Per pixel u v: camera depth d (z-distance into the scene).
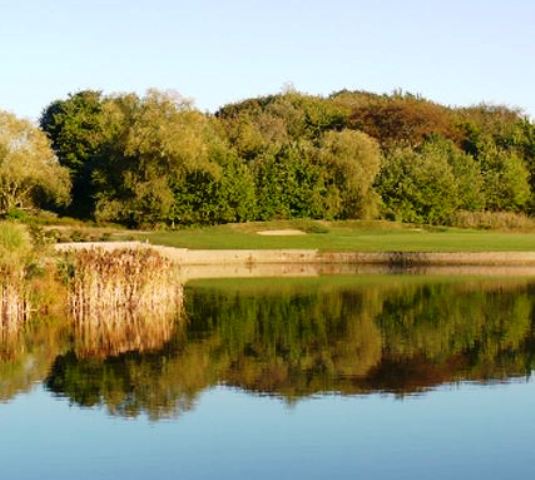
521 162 117.19
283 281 56.38
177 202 89.56
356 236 84.75
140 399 23.78
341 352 30.58
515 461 18.73
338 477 17.81
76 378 26.17
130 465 18.58
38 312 38.16
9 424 21.42
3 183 85.81
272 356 29.77
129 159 87.75
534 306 42.88
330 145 97.25
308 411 22.59
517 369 27.80
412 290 50.44
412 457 19.05
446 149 117.50
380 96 170.25
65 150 101.44
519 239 84.25
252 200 92.50
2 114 85.75
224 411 22.58
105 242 62.69
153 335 33.91
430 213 102.94
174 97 90.31
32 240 40.94
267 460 18.86
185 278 58.53
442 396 24.19
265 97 156.25
